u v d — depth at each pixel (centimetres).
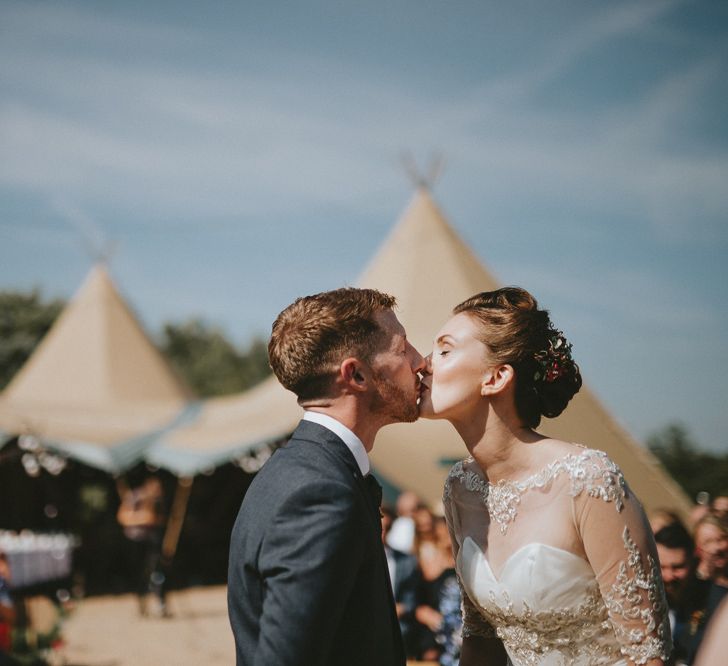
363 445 209
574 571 204
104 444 1275
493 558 218
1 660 538
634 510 202
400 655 207
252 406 1306
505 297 222
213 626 969
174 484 1454
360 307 209
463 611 243
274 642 173
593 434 873
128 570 1365
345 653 189
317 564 178
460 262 1022
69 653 816
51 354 1819
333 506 186
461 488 231
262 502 192
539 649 211
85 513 1400
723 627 134
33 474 1352
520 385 216
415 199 1095
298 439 204
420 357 218
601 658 205
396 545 588
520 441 217
